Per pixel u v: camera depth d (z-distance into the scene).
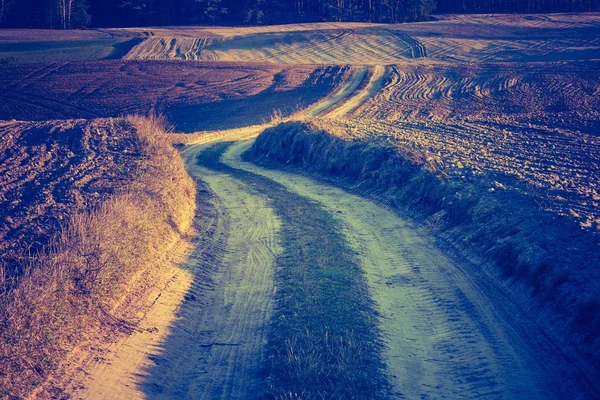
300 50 114.44
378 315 14.84
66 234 16.33
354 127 41.78
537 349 12.81
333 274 17.41
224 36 126.06
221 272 18.56
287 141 41.75
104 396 10.80
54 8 138.00
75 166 27.33
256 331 14.09
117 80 85.69
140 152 30.69
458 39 119.00
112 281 14.80
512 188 21.62
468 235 19.55
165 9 152.25
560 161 27.23
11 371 10.61
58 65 94.31
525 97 65.31
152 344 13.16
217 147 51.75
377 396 11.15
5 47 111.19
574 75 74.56
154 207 21.17
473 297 15.64
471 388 11.68
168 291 16.14
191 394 11.52
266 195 29.91
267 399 10.97
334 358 12.26
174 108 73.12
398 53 110.25
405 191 26.03
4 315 11.78
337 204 27.30
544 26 127.00
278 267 18.56
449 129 40.09
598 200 19.41
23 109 70.94
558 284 14.27
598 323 12.34
